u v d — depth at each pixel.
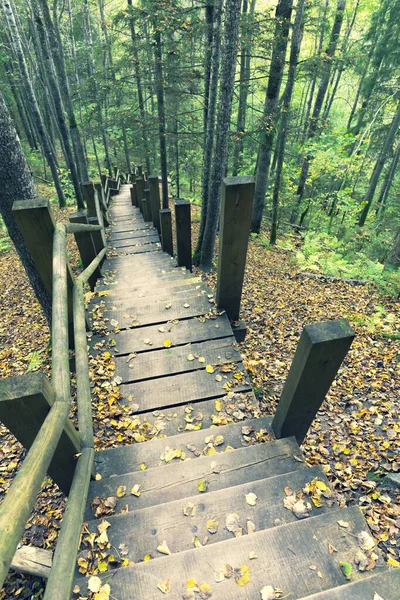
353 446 3.10
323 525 1.58
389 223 13.02
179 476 2.02
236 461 2.08
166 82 9.08
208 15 7.87
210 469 2.05
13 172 3.32
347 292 6.68
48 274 2.84
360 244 11.09
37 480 1.03
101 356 3.17
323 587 1.39
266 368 4.21
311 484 1.85
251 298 6.58
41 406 1.46
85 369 2.12
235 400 2.79
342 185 12.73
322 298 6.43
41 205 2.54
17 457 3.51
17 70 20.53
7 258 10.26
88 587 1.40
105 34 14.70
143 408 2.74
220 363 3.07
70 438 1.71
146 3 7.53
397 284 6.12
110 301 3.91
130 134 11.84
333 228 12.79
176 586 1.40
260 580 1.41
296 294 6.73
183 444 2.34
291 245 10.52
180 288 4.13
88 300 4.04
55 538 2.53
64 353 1.71
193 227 12.45
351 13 19.16
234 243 2.94
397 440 3.10
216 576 1.42
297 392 1.91
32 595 2.29
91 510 1.88
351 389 3.85
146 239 8.56
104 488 1.98
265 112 8.77
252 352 4.55
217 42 6.75
